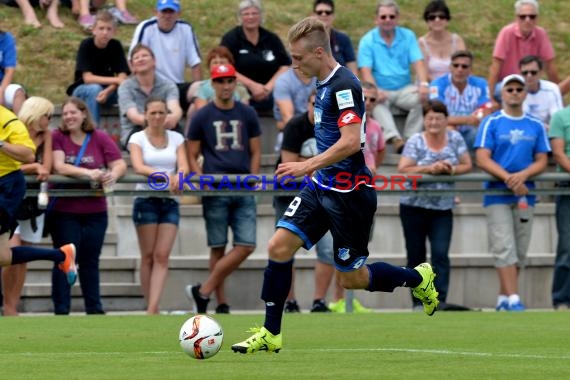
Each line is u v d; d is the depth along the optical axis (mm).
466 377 19141
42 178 38281
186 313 40625
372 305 45969
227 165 40500
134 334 29719
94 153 39656
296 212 23469
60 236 39188
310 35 23297
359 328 31844
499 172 41031
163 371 20234
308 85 46688
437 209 40969
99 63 50406
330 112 23484
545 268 47062
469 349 25469
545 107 48812
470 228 48781
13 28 62719
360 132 23094
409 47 51938
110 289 44062
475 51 66812
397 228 48219
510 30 52000
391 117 50750
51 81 60219
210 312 43062
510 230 41406
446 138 42094
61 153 39344
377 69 51719
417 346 26344
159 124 40281
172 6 49844
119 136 50188
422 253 41406
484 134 41594
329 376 19281
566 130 42469
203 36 65375
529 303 46844
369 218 23766
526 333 30141
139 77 45344
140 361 22359
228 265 40000
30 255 36125
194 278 44719
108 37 50188
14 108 43500
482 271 46438
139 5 65750
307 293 45094
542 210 49469
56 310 39250
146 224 39781
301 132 39438
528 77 48375
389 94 51625
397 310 45406
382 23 51531
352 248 23734
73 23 64250
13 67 47719
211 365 21438
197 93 47969
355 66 51969
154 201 39875
